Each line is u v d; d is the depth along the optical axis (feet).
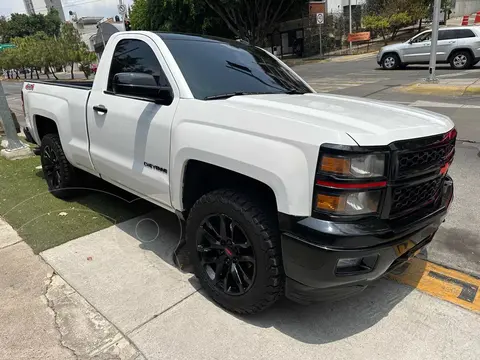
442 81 42.78
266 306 7.83
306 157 6.50
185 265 10.27
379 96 36.86
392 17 98.63
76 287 9.39
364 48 100.42
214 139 7.75
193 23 86.48
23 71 143.02
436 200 7.98
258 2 84.84
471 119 25.62
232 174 8.08
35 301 8.89
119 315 8.39
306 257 6.62
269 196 7.71
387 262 6.96
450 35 55.47
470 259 10.37
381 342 7.57
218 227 8.45
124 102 10.30
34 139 16.03
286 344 7.55
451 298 8.85
